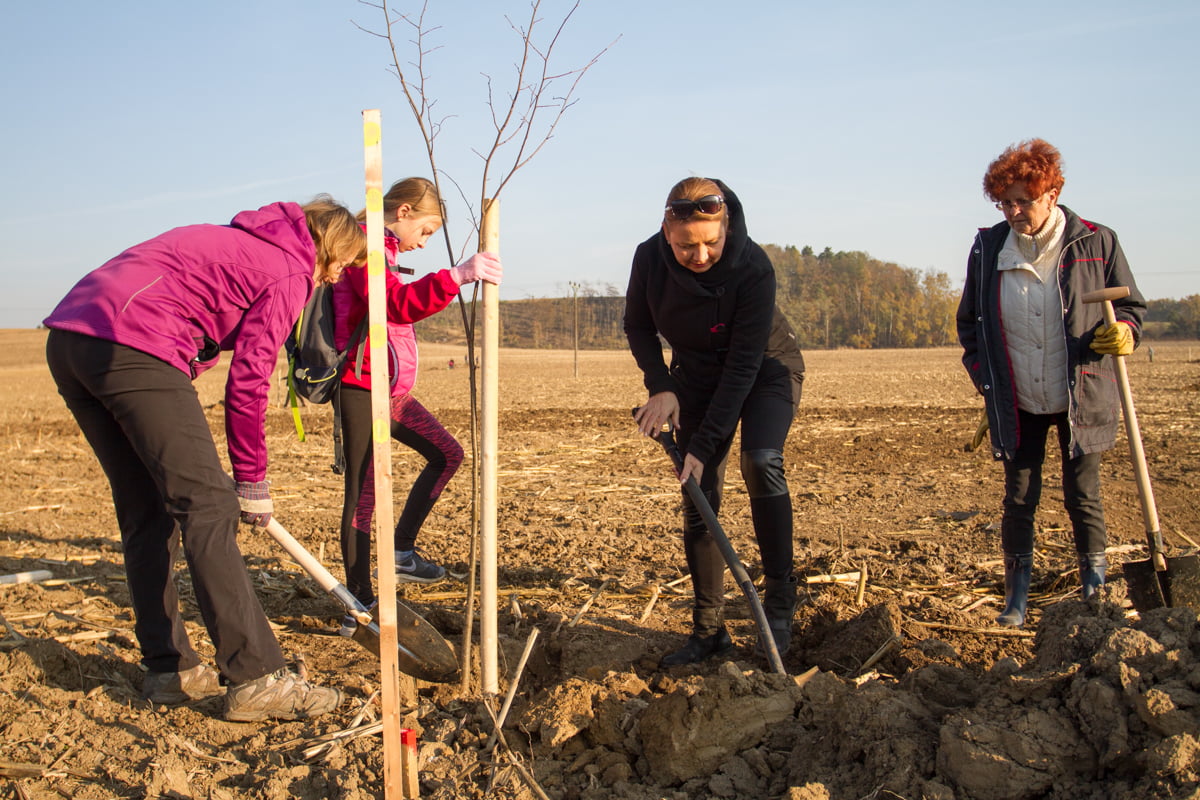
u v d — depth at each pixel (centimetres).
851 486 775
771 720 268
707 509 321
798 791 229
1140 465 335
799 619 381
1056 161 359
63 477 893
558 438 1218
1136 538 541
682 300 328
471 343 296
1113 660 232
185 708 309
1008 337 382
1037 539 538
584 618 408
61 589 466
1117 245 373
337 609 435
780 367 351
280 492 787
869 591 429
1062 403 375
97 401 295
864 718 251
